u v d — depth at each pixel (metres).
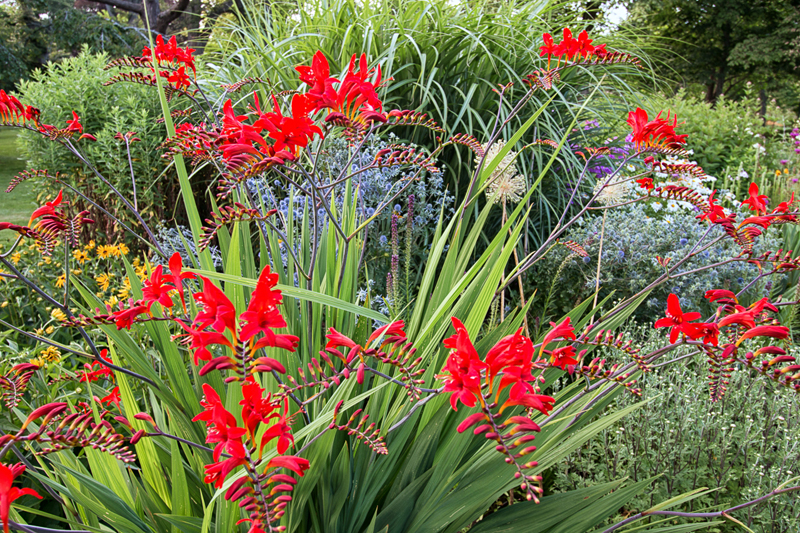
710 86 25.58
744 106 9.23
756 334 1.06
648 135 1.74
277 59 3.98
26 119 1.64
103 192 4.20
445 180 3.88
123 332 1.58
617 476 2.06
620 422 2.16
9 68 15.34
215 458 0.89
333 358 1.64
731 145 7.39
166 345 1.49
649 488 1.96
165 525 1.34
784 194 6.13
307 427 1.09
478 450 1.55
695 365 2.79
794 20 21.42
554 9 4.55
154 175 4.21
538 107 3.86
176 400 1.43
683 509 1.97
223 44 5.02
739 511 1.87
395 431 1.54
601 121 4.29
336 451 1.53
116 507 1.25
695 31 24.02
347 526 1.43
